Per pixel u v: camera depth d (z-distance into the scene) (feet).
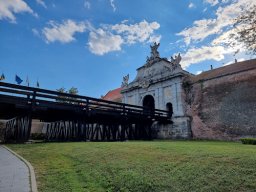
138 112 85.87
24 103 51.55
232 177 19.13
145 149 33.50
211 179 19.29
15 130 67.51
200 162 23.53
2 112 60.75
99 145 40.83
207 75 91.35
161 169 22.75
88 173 24.25
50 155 34.12
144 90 112.68
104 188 20.24
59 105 57.06
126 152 32.07
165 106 100.01
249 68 74.23
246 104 72.43
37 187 19.95
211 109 83.05
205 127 83.56
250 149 31.14
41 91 54.49
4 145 45.96
